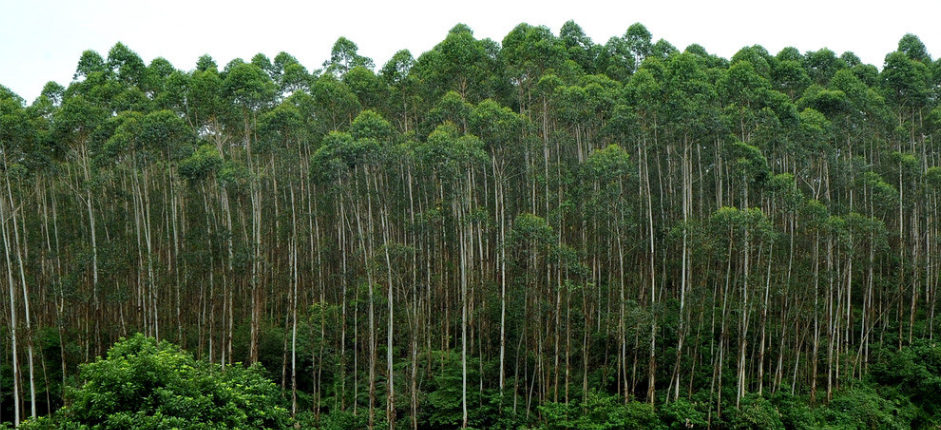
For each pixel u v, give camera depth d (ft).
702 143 139.33
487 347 124.88
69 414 65.46
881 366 126.62
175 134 124.47
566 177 125.49
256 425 75.41
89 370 67.15
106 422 62.54
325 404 117.29
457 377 114.52
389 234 132.98
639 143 131.64
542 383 115.96
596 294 121.70
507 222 138.31
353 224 142.51
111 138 121.90
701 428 105.70
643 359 122.93
